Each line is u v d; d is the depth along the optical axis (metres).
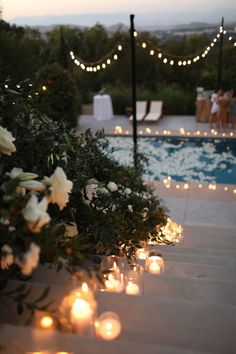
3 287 1.23
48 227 1.06
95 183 2.02
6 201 1.06
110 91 11.53
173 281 1.86
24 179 1.19
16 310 1.25
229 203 5.10
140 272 1.84
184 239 3.71
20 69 11.27
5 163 1.40
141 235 2.58
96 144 2.95
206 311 1.33
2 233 0.99
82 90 12.84
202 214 4.79
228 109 8.82
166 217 3.58
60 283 1.52
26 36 13.10
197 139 8.50
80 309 1.15
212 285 1.84
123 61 13.02
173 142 8.64
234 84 10.14
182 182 5.87
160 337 1.23
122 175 3.23
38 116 1.96
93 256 1.84
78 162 2.08
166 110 10.77
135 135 5.67
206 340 1.23
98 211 2.02
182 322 1.29
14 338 1.03
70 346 1.02
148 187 4.27
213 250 3.09
